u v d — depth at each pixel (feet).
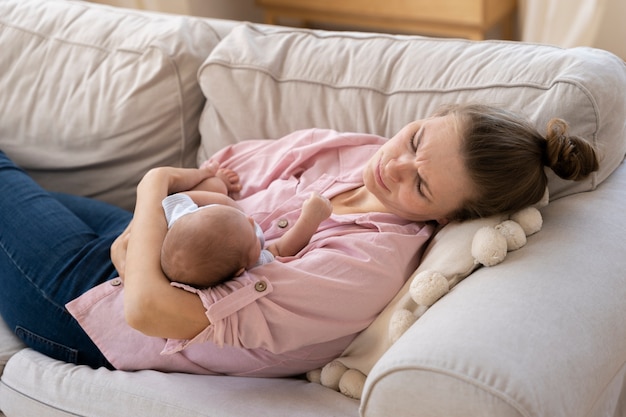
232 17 10.85
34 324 4.63
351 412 3.73
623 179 4.29
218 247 3.72
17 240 4.82
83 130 5.60
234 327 3.73
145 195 4.34
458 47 4.76
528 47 4.57
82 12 6.05
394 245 4.08
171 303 3.71
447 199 3.95
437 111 4.21
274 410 3.66
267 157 4.94
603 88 4.12
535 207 4.06
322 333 3.90
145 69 5.48
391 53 4.91
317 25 11.55
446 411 3.05
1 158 5.43
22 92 5.86
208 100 5.41
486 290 3.45
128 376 4.08
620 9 8.59
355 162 4.65
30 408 4.20
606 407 3.65
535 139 3.93
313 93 5.01
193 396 3.81
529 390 2.91
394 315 3.76
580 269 3.54
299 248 4.16
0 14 6.22
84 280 4.58
